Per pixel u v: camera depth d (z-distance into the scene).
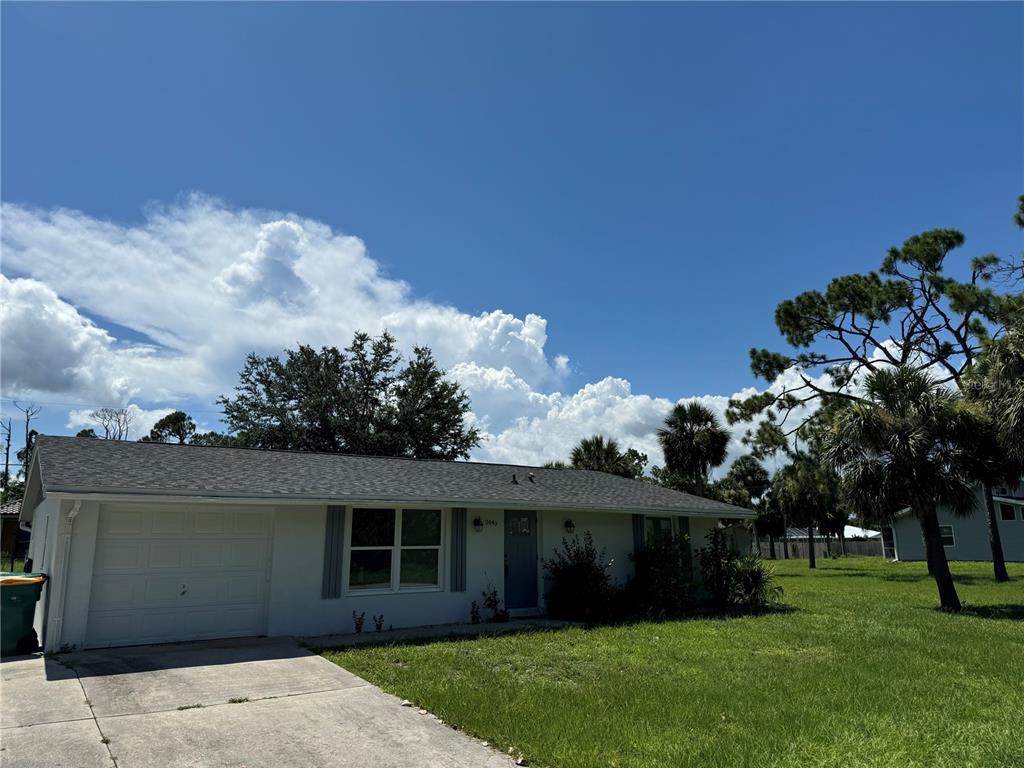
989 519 24.27
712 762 5.04
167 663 8.36
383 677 7.71
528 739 5.49
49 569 10.08
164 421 52.62
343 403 35.84
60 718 5.95
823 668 8.43
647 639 10.67
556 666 8.54
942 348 25.08
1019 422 15.03
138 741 5.36
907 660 9.01
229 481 10.55
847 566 35.78
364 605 11.66
